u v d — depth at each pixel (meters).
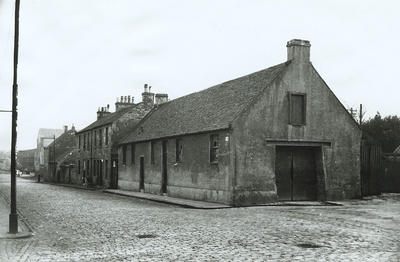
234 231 12.92
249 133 22.80
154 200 26.38
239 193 22.25
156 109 40.84
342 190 24.78
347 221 15.11
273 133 23.38
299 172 24.52
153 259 9.25
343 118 25.22
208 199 24.41
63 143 70.75
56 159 67.25
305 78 24.34
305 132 24.12
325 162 24.48
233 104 24.86
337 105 25.11
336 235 12.09
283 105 23.75
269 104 23.39
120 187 39.66
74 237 12.30
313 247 10.37
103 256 9.65
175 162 28.75
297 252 9.77
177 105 35.09
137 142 35.34
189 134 26.56
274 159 23.34
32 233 12.98
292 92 23.97
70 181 58.31
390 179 29.02
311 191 24.75
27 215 17.89
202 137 25.44
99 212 18.95
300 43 24.33
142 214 18.03
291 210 19.36
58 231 13.45
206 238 11.77
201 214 17.88
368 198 25.31
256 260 8.98
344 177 24.94
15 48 13.41
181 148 28.38
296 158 24.48
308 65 24.50
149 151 33.22
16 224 12.84
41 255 9.77
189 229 13.48
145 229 13.62
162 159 30.91
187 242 11.21
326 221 15.12
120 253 9.96
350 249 10.12
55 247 10.80
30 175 100.75
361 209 19.67
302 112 24.33
